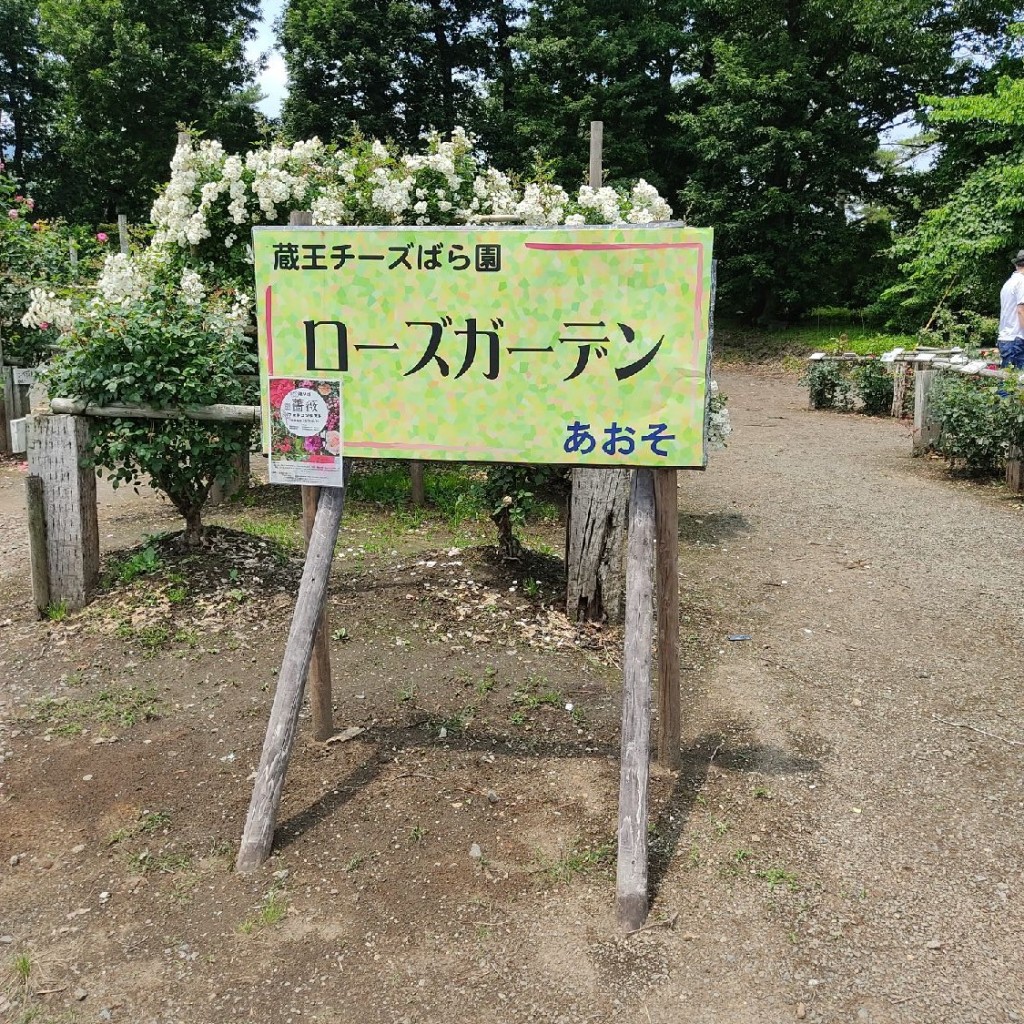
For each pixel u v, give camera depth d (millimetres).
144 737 3617
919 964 2479
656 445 2875
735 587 5543
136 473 5164
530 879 2783
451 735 3635
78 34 24547
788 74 19984
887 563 6012
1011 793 3326
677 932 2578
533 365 2898
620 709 3877
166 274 6211
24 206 10047
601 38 22594
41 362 8656
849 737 3732
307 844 2945
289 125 24000
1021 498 7688
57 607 4781
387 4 23922
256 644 4391
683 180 25047
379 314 2951
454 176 6840
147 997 2350
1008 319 9180
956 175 19828
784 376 18844
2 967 2445
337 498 3092
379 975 2416
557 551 5781
